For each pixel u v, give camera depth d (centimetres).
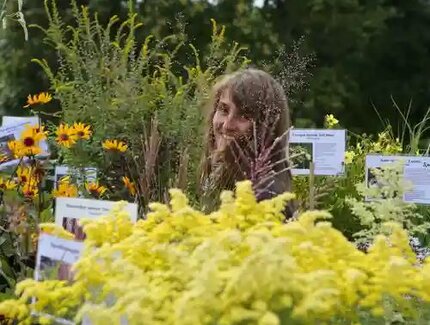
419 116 1744
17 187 362
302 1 1606
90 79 475
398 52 1725
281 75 466
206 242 207
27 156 368
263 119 358
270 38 1490
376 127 1698
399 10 1794
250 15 1548
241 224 234
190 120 425
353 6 1642
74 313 242
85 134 413
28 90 1423
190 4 1431
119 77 510
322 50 1634
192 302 188
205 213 329
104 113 445
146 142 367
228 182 349
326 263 216
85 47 504
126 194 405
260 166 320
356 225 536
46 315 237
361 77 1692
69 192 372
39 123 446
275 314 192
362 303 214
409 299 245
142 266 227
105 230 243
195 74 539
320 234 225
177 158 409
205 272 189
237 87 360
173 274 207
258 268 188
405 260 221
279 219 251
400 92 1708
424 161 454
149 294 199
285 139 360
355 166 614
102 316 194
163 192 366
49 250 255
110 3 1351
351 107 1669
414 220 546
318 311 191
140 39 1289
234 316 184
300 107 1470
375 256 226
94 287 226
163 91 451
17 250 318
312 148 536
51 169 475
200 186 357
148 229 245
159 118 424
